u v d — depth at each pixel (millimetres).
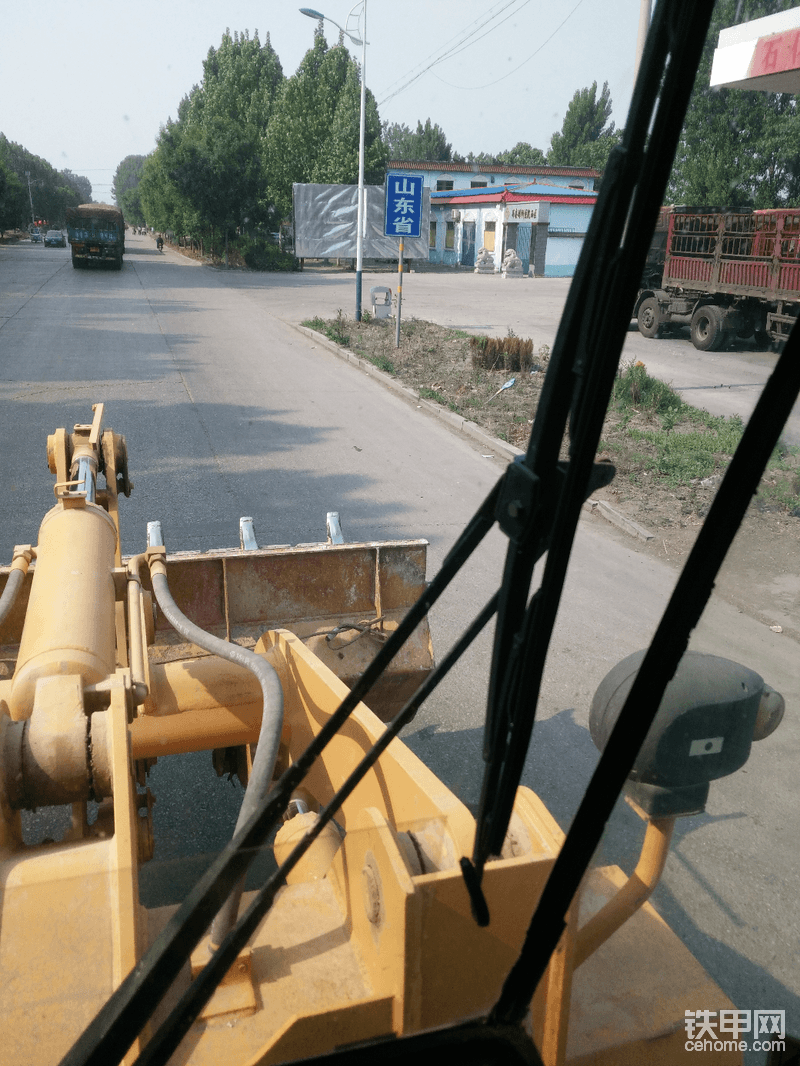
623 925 1018
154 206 62125
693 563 763
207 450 9984
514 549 793
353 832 1413
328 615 3842
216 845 3420
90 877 1363
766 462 722
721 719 830
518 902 1117
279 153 46344
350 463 9695
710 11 674
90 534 2707
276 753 1875
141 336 18828
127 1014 848
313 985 1306
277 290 31766
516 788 886
